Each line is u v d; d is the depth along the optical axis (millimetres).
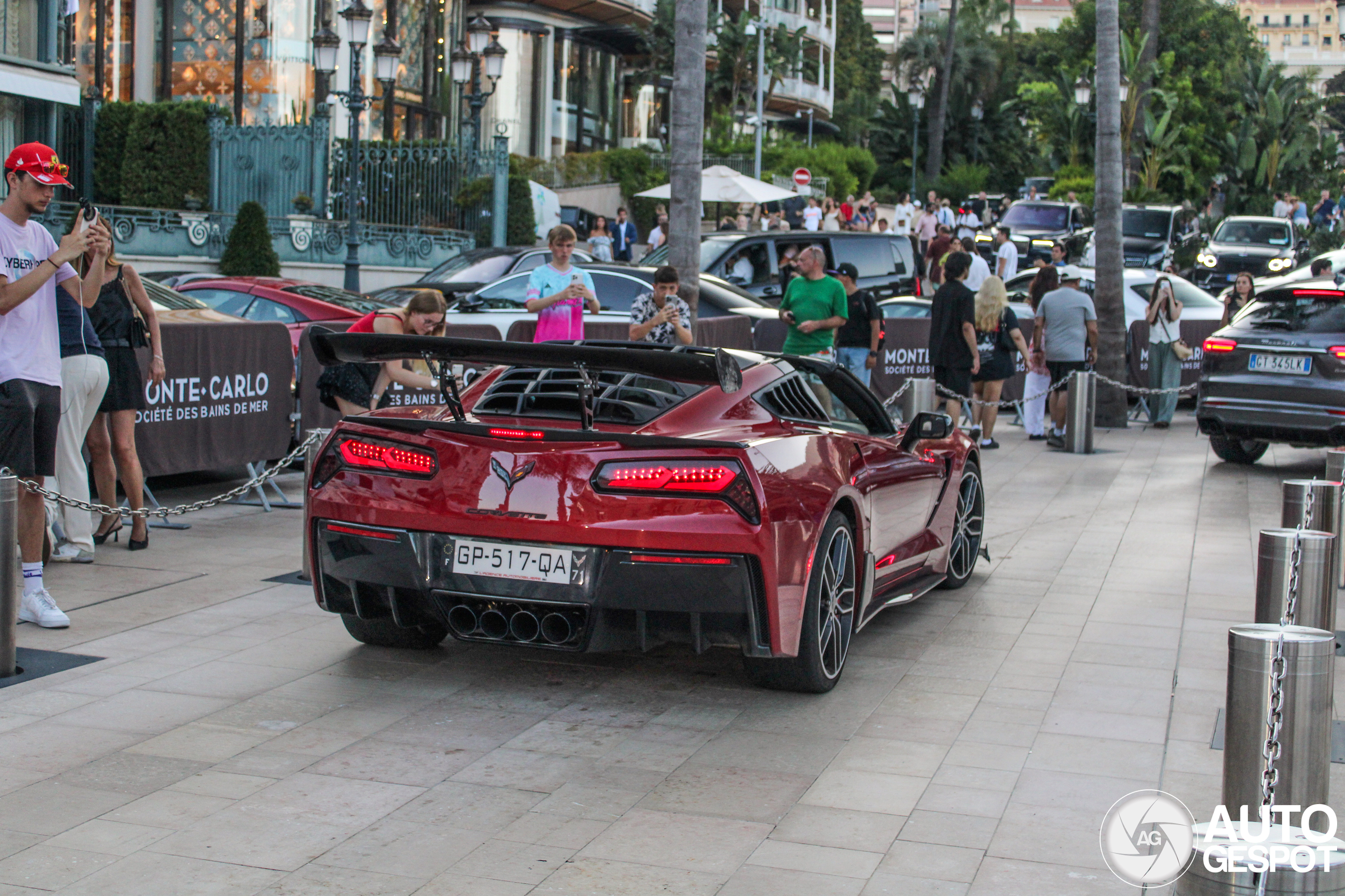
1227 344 11234
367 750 4516
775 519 4691
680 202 10469
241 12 28062
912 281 19453
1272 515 9609
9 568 5117
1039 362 13656
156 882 3473
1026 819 4004
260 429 9109
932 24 62875
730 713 5008
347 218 24047
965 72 61594
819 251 11656
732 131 44719
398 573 4922
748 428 5184
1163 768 4477
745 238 18250
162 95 28734
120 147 23719
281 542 7898
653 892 3467
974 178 55812
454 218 25453
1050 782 4328
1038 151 62438
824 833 3879
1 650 5133
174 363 8367
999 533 8883
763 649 4809
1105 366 14891
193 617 6172
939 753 4598
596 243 27344
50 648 5609
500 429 4844
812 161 45938
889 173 60500
